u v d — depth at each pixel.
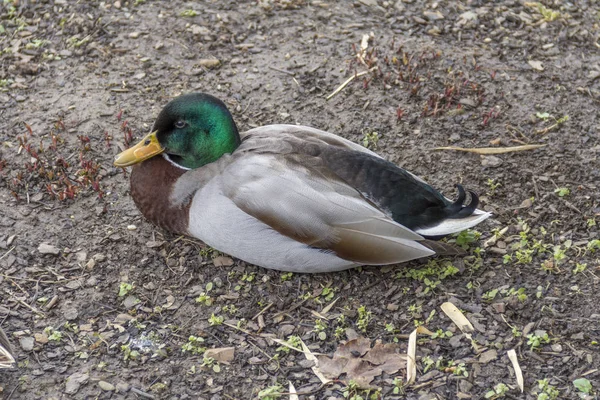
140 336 7.36
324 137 7.84
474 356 7.05
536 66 10.76
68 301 7.70
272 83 10.39
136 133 9.62
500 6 11.88
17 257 8.13
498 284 7.74
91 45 10.92
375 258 7.28
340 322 7.45
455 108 10.00
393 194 7.42
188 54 10.84
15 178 9.00
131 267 8.08
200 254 8.20
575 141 9.55
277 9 11.67
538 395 6.68
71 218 8.59
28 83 10.39
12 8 11.50
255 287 7.86
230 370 7.03
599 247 8.09
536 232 8.34
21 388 6.82
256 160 7.43
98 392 6.80
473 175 9.08
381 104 10.05
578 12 11.89
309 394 6.79
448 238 8.25
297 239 7.30
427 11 11.74
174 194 7.71
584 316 7.36
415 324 7.36
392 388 6.82
